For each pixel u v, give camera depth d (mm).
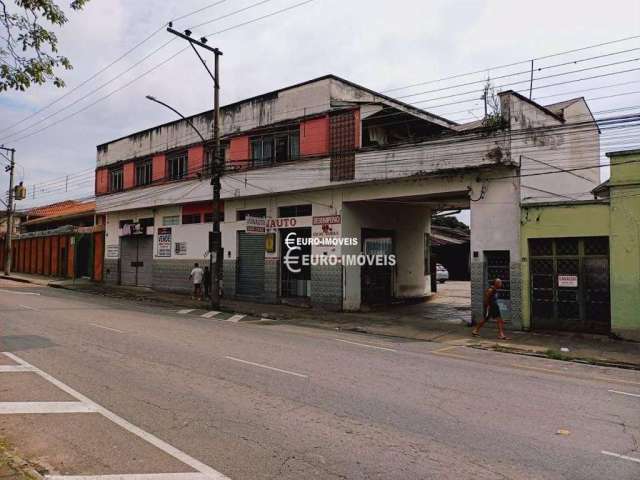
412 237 24781
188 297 25344
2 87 7043
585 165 21219
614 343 13914
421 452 5430
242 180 23312
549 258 15734
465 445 5680
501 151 15828
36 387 7699
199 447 5438
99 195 34188
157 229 29406
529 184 16719
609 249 14664
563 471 5027
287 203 22047
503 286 16516
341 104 20297
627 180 14359
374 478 4750
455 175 17203
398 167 18062
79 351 10453
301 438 5754
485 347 13531
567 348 13281
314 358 10547
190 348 11133
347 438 5793
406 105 23891
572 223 15227
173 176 28188
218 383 8094
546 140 18078
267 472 4832
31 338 11898
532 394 8219
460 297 26938
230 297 24328
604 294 14891
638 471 5070
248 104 23578
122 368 9016
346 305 20172
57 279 36938
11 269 47094
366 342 13516
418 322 17734
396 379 8875
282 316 18781
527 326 15898
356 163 19141
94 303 21344
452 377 9297
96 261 35312
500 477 4844
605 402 7859
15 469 4723
